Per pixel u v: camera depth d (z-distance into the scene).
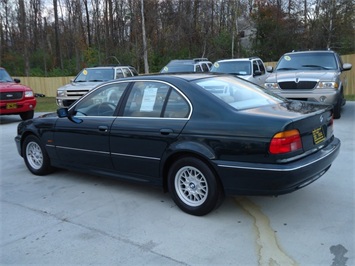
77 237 3.73
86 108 5.16
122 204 4.55
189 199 4.17
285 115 3.77
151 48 30.19
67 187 5.29
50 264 3.25
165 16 31.92
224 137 3.77
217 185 3.90
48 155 5.70
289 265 3.07
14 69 35.94
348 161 5.84
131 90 4.72
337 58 10.34
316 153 3.92
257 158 3.61
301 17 28.39
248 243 3.46
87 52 33.69
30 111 12.50
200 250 3.37
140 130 4.39
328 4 26.31
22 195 5.03
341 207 4.17
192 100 4.11
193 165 4.00
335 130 8.14
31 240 3.70
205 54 30.48
